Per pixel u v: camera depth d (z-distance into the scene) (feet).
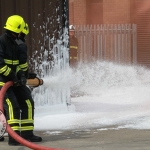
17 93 36.47
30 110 36.60
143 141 36.52
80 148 34.24
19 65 36.29
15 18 35.73
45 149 30.91
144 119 46.78
